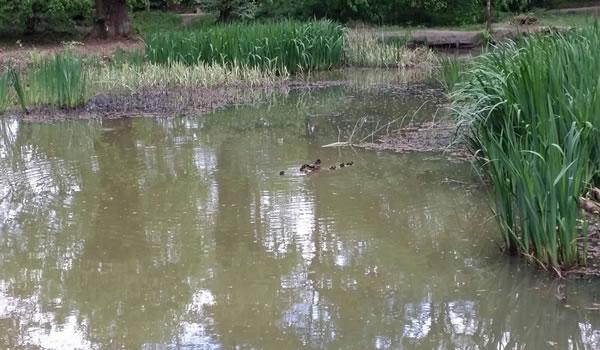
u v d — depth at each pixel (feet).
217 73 47.67
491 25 71.97
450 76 40.37
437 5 78.79
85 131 33.71
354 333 13.29
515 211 16.44
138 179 24.80
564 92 18.08
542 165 14.98
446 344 12.81
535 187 15.10
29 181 24.85
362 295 14.94
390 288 15.28
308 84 48.26
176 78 47.11
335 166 25.67
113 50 64.59
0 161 27.96
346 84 47.98
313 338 13.11
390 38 63.57
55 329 13.78
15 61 56.65
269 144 29.94
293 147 29.22
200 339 13.16
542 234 15.33
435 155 26.81
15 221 20.45
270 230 19.03
